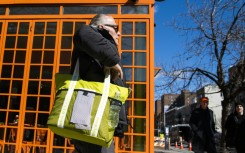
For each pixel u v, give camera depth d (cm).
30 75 644
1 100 636
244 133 825
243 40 1230
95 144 238
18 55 657
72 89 227
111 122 225
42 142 611
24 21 674
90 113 220
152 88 617
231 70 1305
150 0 662
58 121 218
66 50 652
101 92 227
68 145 608
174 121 7969
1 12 686
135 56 636
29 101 632
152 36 643
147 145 591
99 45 231
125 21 655
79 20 666
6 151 611
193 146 812
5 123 625
